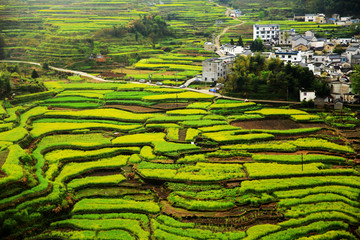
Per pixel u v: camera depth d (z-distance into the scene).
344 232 112.50
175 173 146.25
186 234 113.94
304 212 120.94
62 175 145.62
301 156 154.12
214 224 119.56
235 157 157.88
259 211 124.38
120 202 131.38
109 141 173.38
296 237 111.12
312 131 178.62
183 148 163.12
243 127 184.50
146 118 198.75
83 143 170.12
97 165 154.50
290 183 135.25
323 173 142.88
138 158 159.38
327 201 126.25
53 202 126.06
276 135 176.25
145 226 119.38
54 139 178.62
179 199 132.00
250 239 109.81
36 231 119.06
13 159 143.25
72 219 123.31
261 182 137.38
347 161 152.12
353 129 179.88
